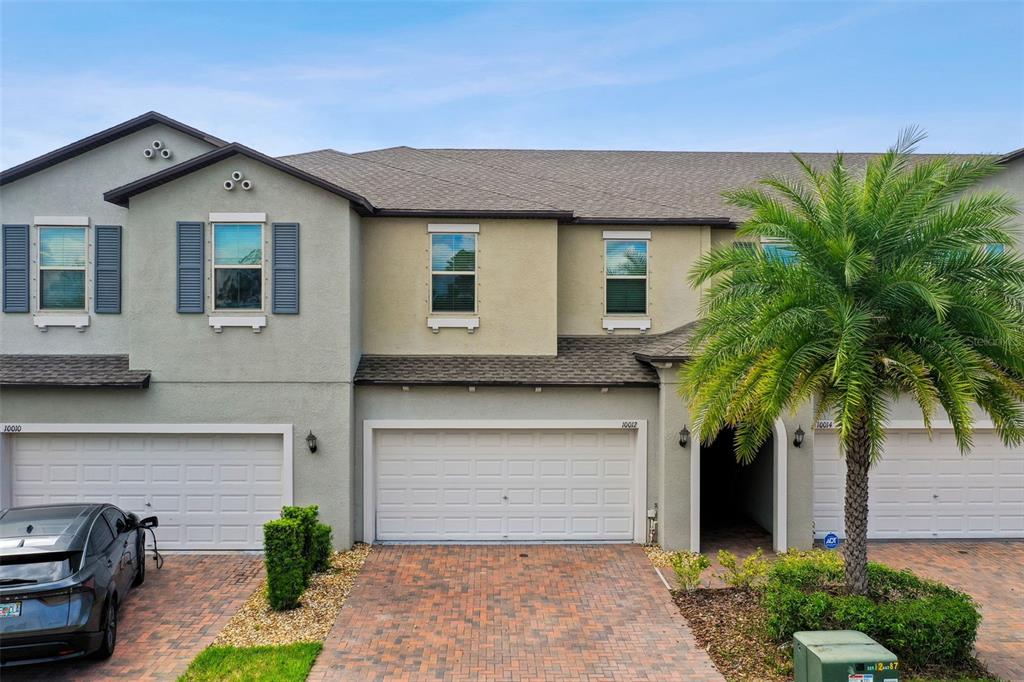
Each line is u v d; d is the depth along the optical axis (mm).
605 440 15273
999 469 15773
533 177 19234
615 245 16859
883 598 10461
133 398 14398
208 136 15891
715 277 16688
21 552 9016
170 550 14570
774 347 9930
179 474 14609
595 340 16656
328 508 14539
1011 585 12922
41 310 15453
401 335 15891
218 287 14461
